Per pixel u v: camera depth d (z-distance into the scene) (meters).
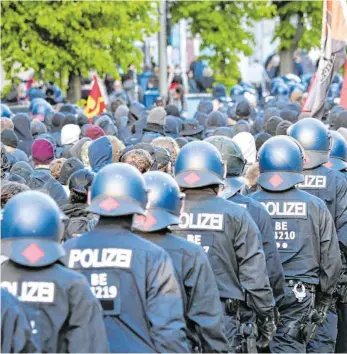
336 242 11.56
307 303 11.56
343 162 13.77
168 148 14.86
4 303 7.53
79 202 10.97
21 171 14.95
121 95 37.84
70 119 23.67
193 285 8.93
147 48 46.34
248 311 10.31
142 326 8.34
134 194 8.48
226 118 25.22
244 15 40.28
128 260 8.39
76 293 7.83
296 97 31.02
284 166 11.46
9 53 33.31
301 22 43.59
